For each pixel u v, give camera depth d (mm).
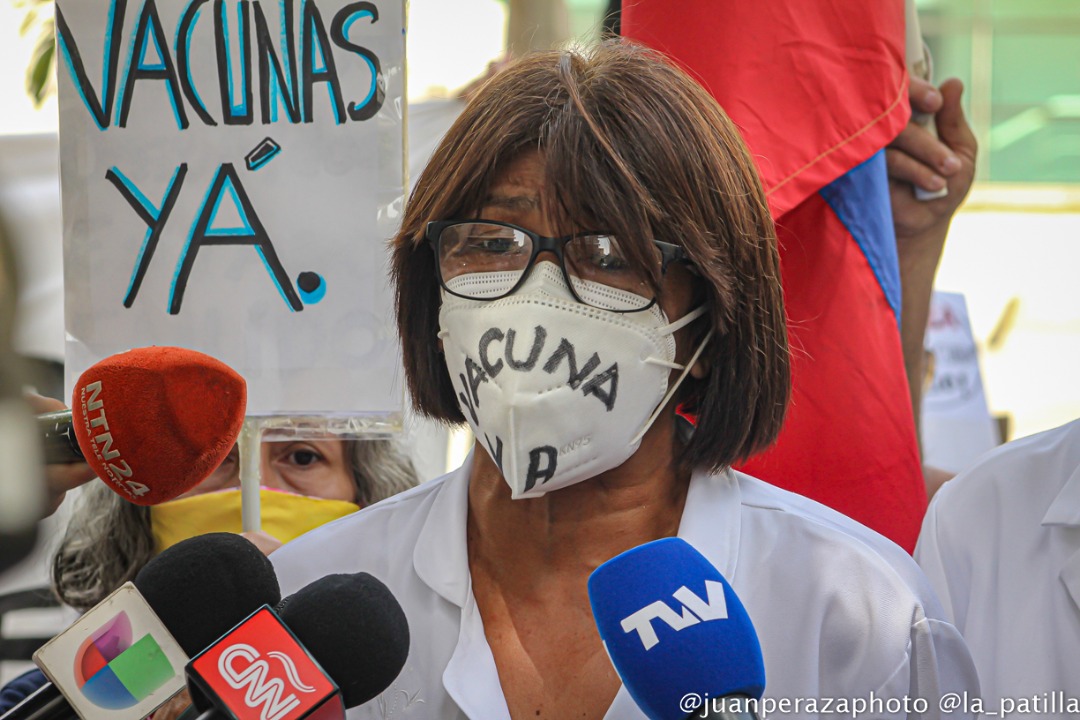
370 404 2307
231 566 1462
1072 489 2307
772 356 1879
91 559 3043
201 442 1636
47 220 3662
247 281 2326
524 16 3672
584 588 1861
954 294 4129
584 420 1748
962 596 2475
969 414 4039
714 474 1965
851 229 2691
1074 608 2287
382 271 2309
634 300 1753
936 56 10742
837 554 1911
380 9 2316
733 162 1833
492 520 1915
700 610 1454
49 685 1414
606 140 1699
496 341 1744
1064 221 10508
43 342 3527
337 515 3096
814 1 2562
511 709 1810
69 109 2365
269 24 2330
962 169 2998
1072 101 10625
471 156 1762
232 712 1272
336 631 1400
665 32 2570
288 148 2328
